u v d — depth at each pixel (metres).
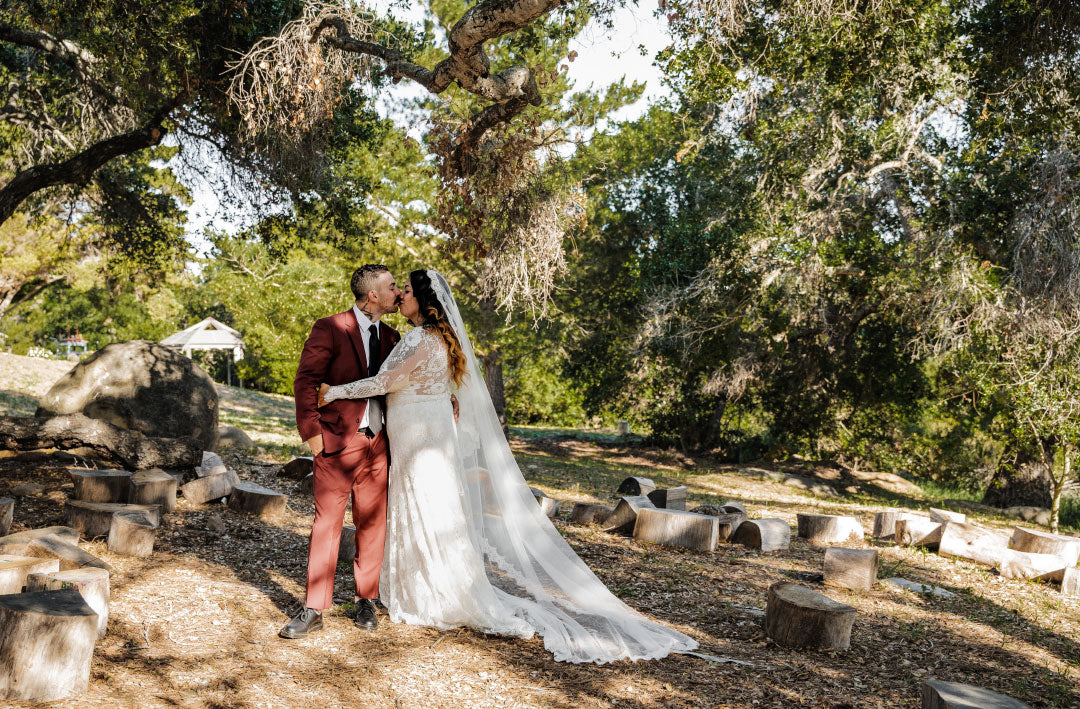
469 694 3.59
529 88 6.34
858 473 25.31
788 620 4.59
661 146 22.97
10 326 43.34
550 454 24.70
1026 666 4.59
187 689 3.39
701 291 19.67
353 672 3.72
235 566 5.27
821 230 17.59
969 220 14.05
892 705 3.80
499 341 23.17
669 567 6.22
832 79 10.53
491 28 5.61
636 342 20.94
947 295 14.92
